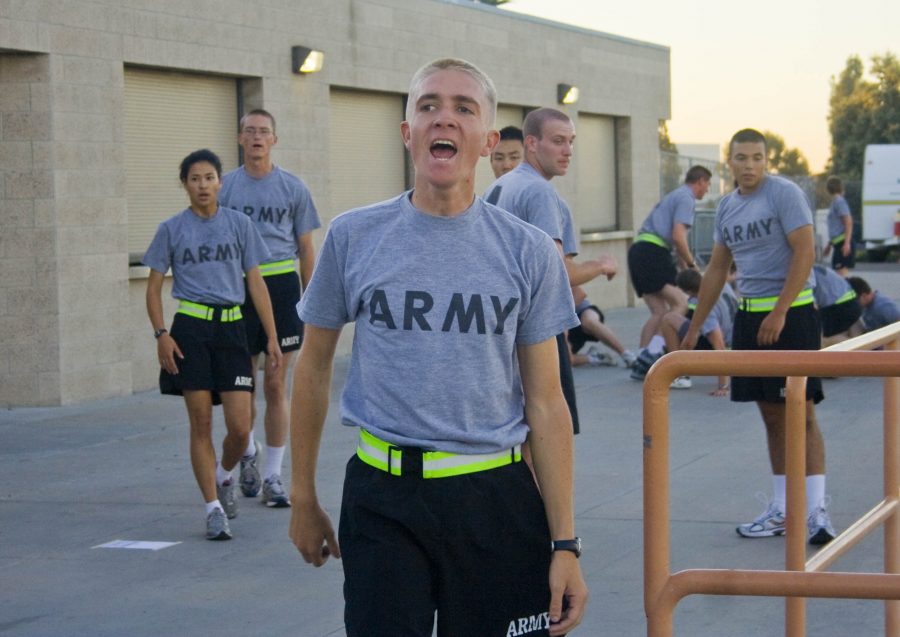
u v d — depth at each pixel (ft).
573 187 67.56
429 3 54.24
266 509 24.17
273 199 26.02
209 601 18.42
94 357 37.86
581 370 44.01
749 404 35.86
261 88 44.88
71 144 36.83
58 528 22.80
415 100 10.31
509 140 22.85
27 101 36.04
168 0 40.50
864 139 219.00
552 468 10.47
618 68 71.36
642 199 74.28
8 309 36.35
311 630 17.06
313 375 10.85
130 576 19.75
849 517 22.31
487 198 18.74
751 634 16.80
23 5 35.27
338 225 10.50
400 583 10.11
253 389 23.49
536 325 10.44
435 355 10.07
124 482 26.66
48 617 17.76
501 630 10.41
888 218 123.24
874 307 39.83
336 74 48.73
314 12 47.37
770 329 21.07
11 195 36.19
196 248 22.07
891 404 15.53
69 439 31.63
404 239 10.22
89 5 37.35
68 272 36.86
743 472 26.66
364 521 10.26
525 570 10.39
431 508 10.10
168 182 41.78
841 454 28.27
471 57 57.57
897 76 217.97
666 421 9.82
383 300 10.14
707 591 9.83
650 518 9.86
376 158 52.29
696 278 38.19
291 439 11.03
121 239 38.58
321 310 10.64
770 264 21.33
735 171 21.39
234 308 22.31
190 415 21.98
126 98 39.96
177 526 22.86
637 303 73.15
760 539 21.17
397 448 10.17
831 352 9.57
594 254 69.31
